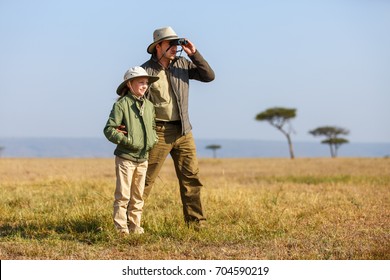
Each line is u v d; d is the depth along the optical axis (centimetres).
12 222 1317
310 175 3300
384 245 1044
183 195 1228
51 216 1326
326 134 12675
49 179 2308
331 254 995
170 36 1165
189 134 1218
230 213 1388
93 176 3055
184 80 1209
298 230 1199
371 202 1641
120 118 1107
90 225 1207
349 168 4478
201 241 1102
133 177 1155
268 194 1791
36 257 993
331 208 1509
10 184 2150
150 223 1227
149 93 1174
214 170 4372
